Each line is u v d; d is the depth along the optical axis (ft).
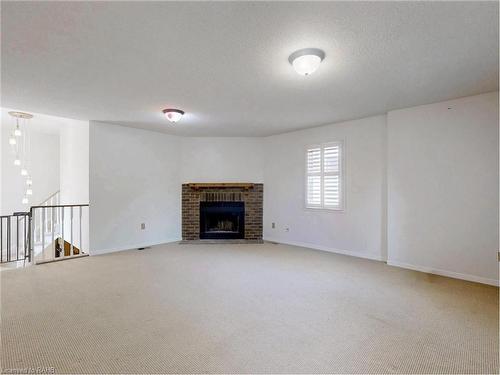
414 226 12.97
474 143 11.38
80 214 15.84
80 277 11.85
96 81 9.72
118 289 10.46
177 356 6.34
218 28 6.49
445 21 6.22
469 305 9.08
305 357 6.33
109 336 7.15
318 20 6.18
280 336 7.22
